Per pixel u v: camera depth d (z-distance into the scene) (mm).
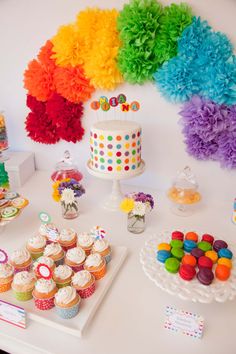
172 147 1474
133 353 792
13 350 836
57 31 1457
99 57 1337
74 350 804
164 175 1541
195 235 1069
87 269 983
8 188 1521
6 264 993
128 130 1228
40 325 881
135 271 1049
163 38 1264
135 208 1186
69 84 1444
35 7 1451
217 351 793
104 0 1342
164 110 1419
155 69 1335
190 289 854
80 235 1114
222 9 1211
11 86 1650
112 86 1412
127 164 1271
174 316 833
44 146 1724
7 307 877
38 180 1686
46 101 1562
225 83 1232
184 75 1272
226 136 1341
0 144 1632
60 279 948
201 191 1501
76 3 1385
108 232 1242
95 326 865
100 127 1269
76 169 1592
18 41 1541
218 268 898
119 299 947
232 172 1416
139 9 1235
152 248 1020
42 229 1159
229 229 1255
